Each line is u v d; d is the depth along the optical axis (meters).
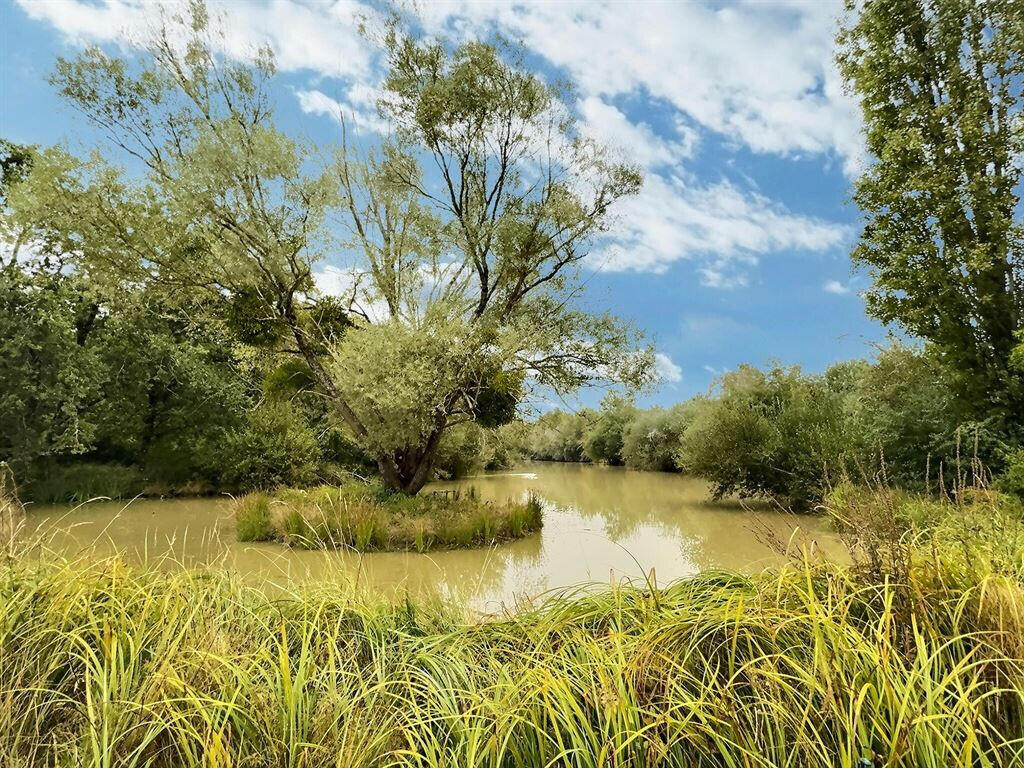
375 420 14.80
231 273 13.96
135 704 1.94
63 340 17.19
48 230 15.52
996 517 3.47
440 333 14.32
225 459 20.56
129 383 20.39
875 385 15.06
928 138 13.29
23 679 2.24
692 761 1.94
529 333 15.35
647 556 9.88
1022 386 11.90
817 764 1.76
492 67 15.53
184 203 13.16
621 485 25.80
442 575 8.69
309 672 2.31
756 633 2.30
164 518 14.23
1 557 2.83
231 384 22.62
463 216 16.27
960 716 1.75
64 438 17.22
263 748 1.98
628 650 2.31
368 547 10.66
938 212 12.90
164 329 21.58
